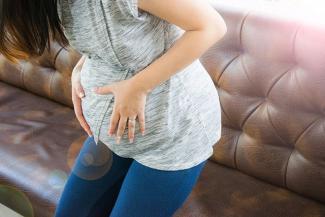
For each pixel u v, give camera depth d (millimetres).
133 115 789
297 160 1234
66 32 783
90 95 860
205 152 884
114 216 912
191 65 832
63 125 1622
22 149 1438
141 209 882
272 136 1265
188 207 1207
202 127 854
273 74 1230
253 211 1198
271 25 1223
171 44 793
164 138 818
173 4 690
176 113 810
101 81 829
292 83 1194
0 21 773
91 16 722
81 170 1045
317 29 1139
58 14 750
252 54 1269
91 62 851
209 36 725
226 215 1181
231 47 1317
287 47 1191
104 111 838
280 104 1229
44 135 1537
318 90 1146
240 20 1287
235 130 1365
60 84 1762
